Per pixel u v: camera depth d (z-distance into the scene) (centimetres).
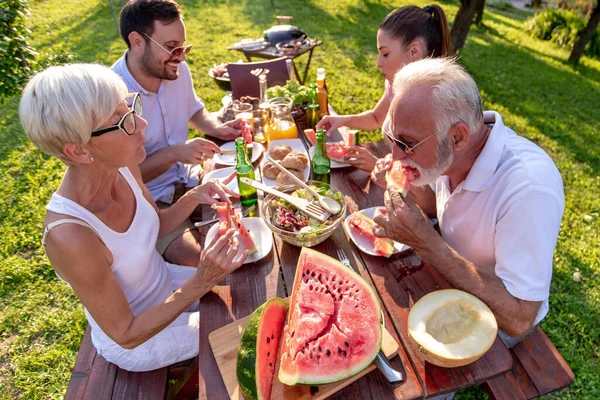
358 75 720
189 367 204
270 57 514
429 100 153
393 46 266
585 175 496
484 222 171
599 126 641
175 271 236
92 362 200
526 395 181
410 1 1359
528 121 625
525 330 163
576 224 407
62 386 270
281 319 151
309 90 326
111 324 162
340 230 205
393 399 133
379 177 223
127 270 182
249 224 209
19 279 343
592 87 836
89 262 154
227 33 921
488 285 155
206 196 216
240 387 131
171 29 267
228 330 155
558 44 1194
